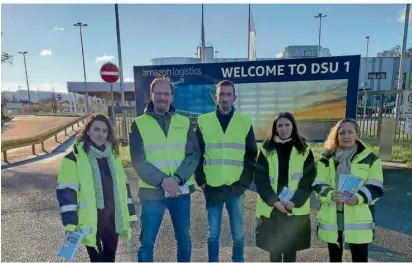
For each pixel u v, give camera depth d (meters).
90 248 2.33
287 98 6.20
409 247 3.09
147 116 2.61
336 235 2.40
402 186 5.08
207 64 6.34
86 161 2.27
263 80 6.24
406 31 7.62
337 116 6.08
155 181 2.47
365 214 2.34
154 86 2.57
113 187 2.38
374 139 7.32
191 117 6.46
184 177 2.52
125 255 3.05
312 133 6.22
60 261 2.95
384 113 7.62
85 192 2.23
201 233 3.53
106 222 2.34
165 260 2.92
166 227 3.69
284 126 2.50
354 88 5.94
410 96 6.78
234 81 6.33
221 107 2.73
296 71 6.11
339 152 2.48
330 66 5.96
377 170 2.37
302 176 2.49
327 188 2.43
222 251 3.08
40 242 3.34
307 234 2.50
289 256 2.52
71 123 16.42
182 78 6.43
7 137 14.91
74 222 2.18
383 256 2.93
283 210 2.45
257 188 2.58
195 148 2.69
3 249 3.19
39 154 9.51
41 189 5.35
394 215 3.90
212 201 2.71
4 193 5.11
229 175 2.69
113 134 2.45
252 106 6.34
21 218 4.02
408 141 7.39
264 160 2.59
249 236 3.44
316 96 6.10
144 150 2.55
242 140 2.72
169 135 2.57
